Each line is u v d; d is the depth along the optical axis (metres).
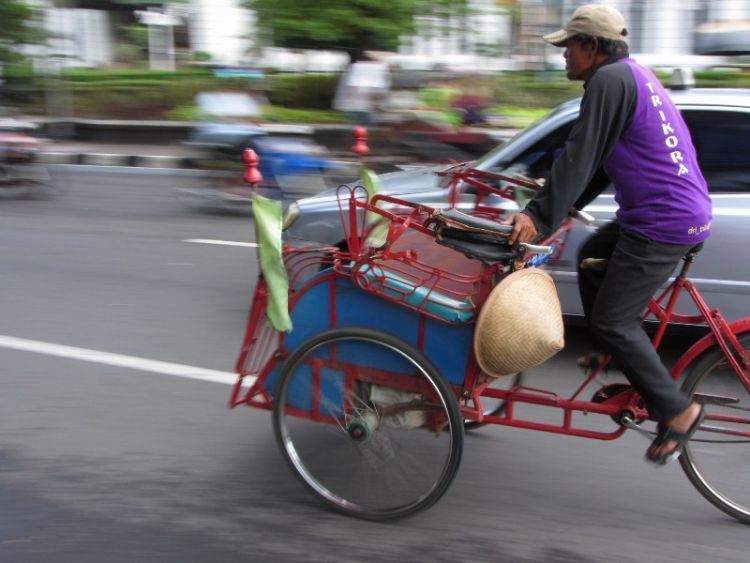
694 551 2.94
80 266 6.82
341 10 13.56
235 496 3.29
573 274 4.39
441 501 3.26
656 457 3.01
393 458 3.14
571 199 2.74
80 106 16.09
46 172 10.33
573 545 2.97
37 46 16.64
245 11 14.95
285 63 15.72
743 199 4.30
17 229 8.30
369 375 3.06
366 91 12.31
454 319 2.88
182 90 16.02
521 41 14.59
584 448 3.69
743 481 3.13
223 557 2.89
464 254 2.94
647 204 2.79
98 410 4.05
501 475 3.46
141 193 10.37
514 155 4.66
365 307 3.03
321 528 3.07
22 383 4.38
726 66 12.80
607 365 3.20
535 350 2.73
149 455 3.61
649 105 2.75
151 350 4.88
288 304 3.12
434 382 2.95
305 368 3.12
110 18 18.45
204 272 6.64
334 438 3.20
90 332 5.19
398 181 5.00
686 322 3.15
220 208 9.02
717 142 4.40
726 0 12.98
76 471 3.47
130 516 3.14
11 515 3.14
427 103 11.34
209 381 4.41
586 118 2.71
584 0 13.80
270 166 8.65
